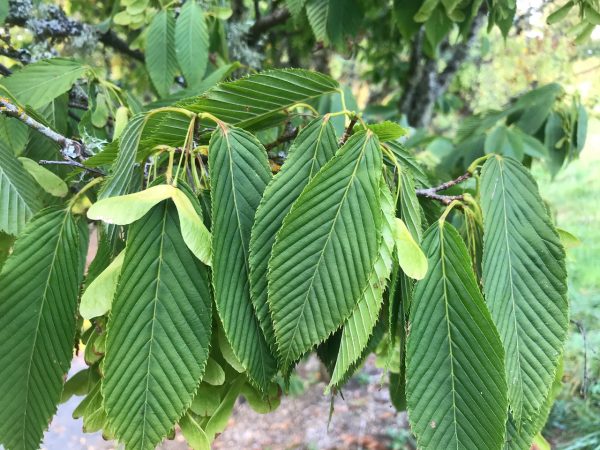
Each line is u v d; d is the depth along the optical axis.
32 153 0.36
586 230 1.62
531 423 0.25
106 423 0.22
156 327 0.19
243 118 0.26
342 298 0.20
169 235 0.19
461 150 0.67
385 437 1.12
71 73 0.38
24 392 0.21
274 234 0.21
